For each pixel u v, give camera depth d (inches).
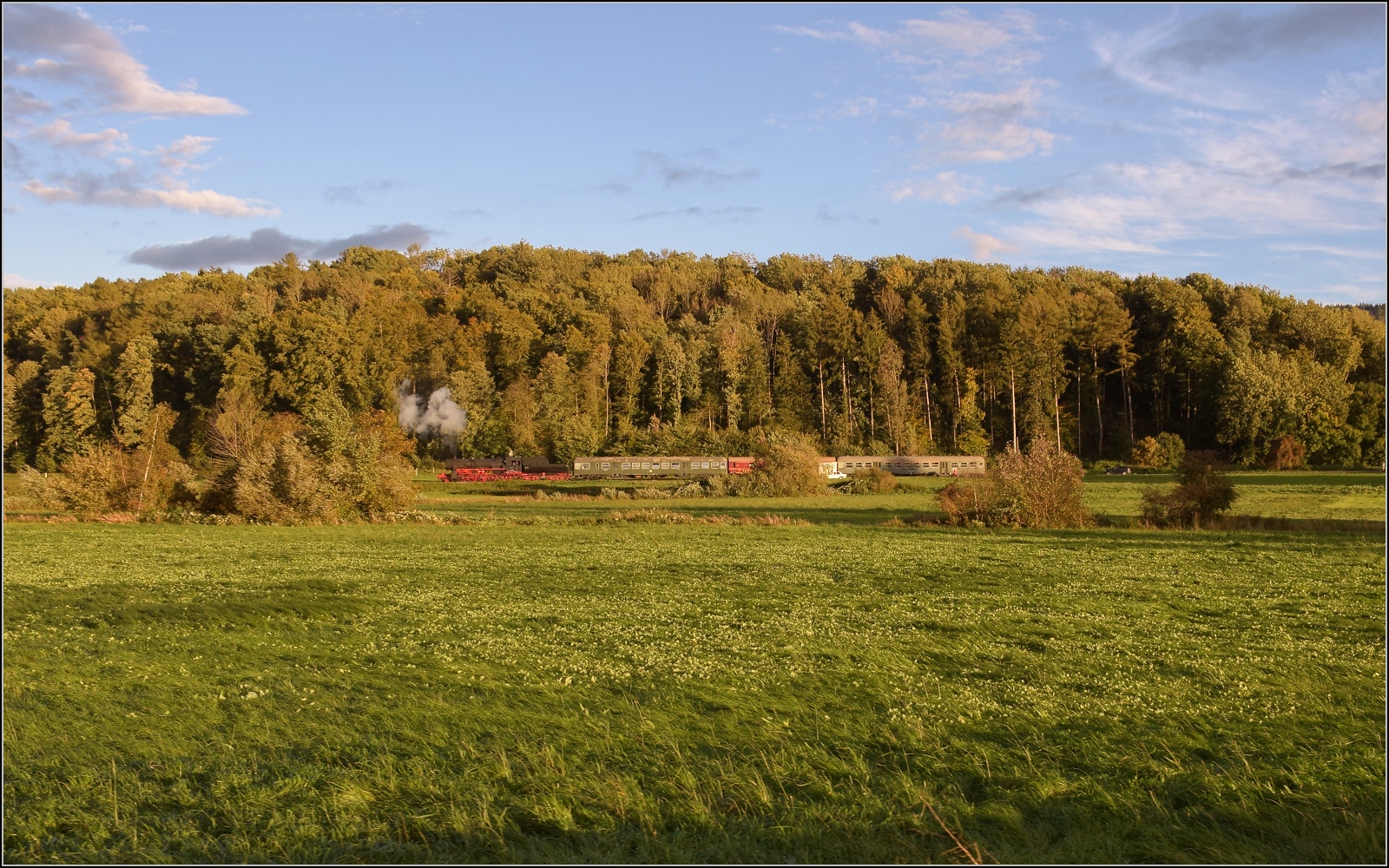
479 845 388.2
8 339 4589.1
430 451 4367.6
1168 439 4338.1
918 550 1482.5
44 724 538.9
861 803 426.0
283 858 376.8
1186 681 626.8
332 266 6609.3
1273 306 5172.2
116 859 377.1
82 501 2139.5
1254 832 400.5
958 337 5280.5
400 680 641.6
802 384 5196.9
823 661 691.4
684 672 657.0
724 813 416.5
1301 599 959.6
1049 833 399.9
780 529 1925.4
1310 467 4035.4
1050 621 848.3
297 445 2218.3
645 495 3053.6
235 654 719.1
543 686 619.8
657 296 6156.5
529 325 5098.4
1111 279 6358.3
